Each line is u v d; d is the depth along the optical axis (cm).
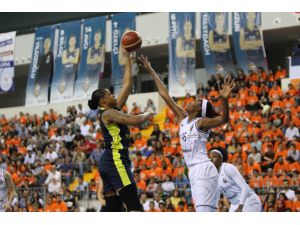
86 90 2725
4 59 2691
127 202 700
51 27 2888
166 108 2452
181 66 2523
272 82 2286
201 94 2350
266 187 1564
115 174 699
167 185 1714
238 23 2492
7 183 1030
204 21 2536
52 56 2864
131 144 2273
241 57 2466
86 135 2328
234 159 1753
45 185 1978
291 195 1505
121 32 2695
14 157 2328
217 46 2500
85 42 2781
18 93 3369
